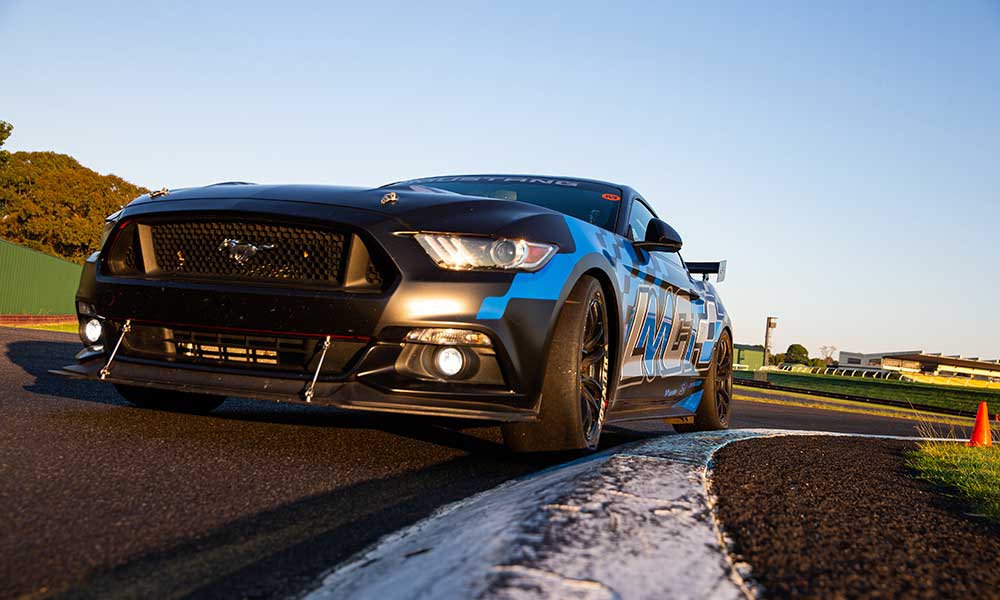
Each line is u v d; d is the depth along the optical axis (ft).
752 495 6.16
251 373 8.84
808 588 4.02
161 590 4.42
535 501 5.65
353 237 8.66
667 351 14.10
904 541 5.17
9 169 142.41
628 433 15.40
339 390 8.54
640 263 12.10
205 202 9.27
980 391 86.33
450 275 8.55
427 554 4.75
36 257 74.64
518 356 8.64
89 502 6.10
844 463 8.72
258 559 5.04
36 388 12.55
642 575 4.03
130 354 9.45
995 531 5.83
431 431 11.08
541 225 9.28
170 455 8.00
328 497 6.83
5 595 4.19
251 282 8.93
